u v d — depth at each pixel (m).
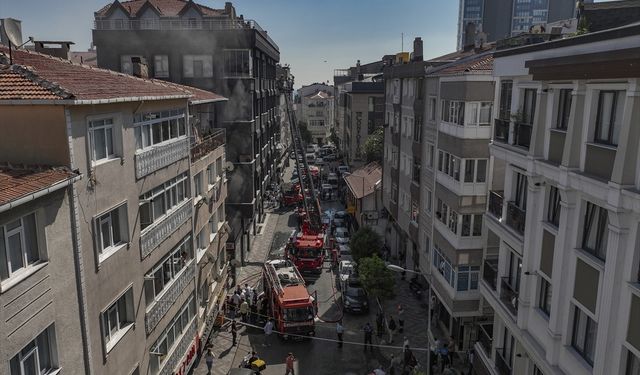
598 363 11.23
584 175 11.64
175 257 19.17
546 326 13.96
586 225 12.24
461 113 23.02
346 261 35.56
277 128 67.31
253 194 39.75
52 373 10.95
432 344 24.80
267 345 26.58
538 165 14.15
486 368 19.19
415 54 36.00
